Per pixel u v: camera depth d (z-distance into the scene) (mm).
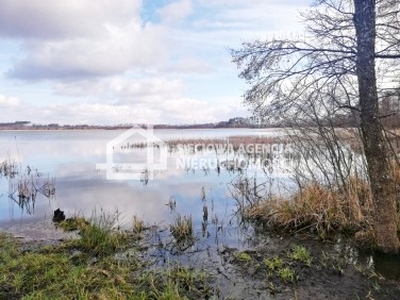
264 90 6305
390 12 5375
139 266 5832
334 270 5410
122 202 11258
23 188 12719
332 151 7844
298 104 6797
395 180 6430
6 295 4848
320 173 10000
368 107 5516
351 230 6984
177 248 6773
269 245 6750
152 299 4633
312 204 7695
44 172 18641
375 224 5875
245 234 7598
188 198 11547
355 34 5492
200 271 5566
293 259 5891
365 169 7516
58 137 76625
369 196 7094
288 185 10398
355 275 5238
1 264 5809
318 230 7113
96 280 5160
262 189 10758
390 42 5402
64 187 14086
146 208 10336
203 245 6945
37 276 5359
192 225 8281
